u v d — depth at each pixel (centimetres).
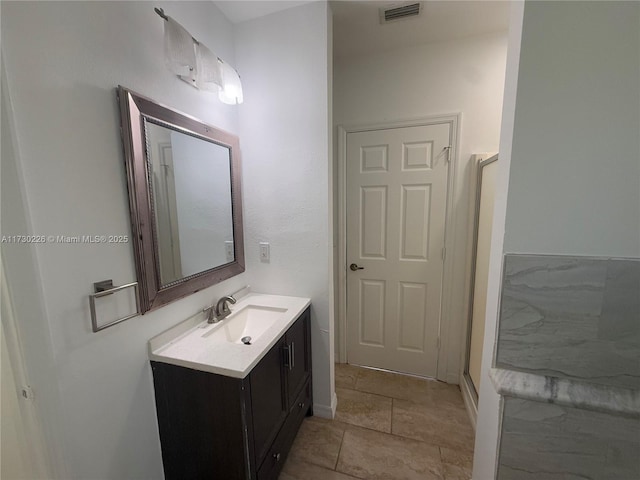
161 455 122
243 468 111
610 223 82
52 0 80
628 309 83
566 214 85
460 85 191
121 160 100
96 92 92
